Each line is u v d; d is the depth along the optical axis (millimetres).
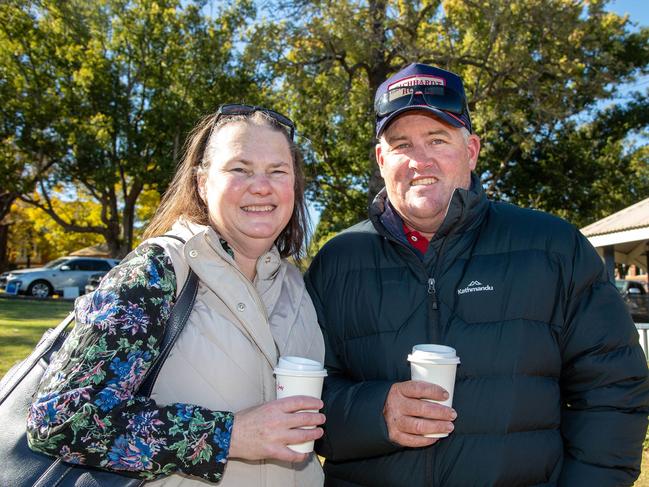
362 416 1927
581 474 1896
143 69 25031
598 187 27141
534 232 2133
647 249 16062
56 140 24109
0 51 24062
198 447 1504
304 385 1646
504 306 2027
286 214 1942
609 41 22469
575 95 21219
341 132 21953
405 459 1978
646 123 27484
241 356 1729
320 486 2029
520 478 1897
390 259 2229
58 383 1464
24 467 1558
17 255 53375
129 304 1554
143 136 24703
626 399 1927
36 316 12703
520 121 20094
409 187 2246
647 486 3799
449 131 2232
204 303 1744
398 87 2281
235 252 1941
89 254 38031
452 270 2109
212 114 2047
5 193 26094
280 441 1551
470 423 1941
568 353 2031
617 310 2037
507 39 18188
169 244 1722
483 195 2201
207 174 1925
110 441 1446
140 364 1530
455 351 1859
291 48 18703
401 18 18406
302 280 2121
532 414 1938
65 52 24500
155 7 24531
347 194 27125
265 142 1896
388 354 2094
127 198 27031
